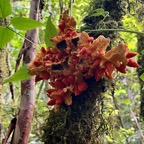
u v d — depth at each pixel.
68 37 0.68
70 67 0.68
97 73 0.67
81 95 0.78
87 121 0.78
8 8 0.67
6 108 1.27
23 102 0.89
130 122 2.48
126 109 2.44
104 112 0.92
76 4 1.70
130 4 1.18
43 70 0.69
